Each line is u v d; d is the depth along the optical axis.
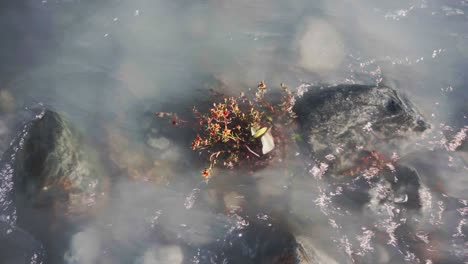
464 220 1.90
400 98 2.08
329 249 1.84
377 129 2.01
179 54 2.25
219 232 1.88
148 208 1.92
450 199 1.93
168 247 1.85
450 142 2.03
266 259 1.80
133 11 2.41
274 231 1.86
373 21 2.38
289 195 1.94
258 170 1.97
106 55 2.26
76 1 2.46
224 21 2.37
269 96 2.12
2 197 1.92
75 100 2.12
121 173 1.96
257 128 1.97
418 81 2.18
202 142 1.96
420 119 2.05
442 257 1.84
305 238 1.85
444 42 2.31
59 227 1.88
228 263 1.83
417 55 2.26
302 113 2.04
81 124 2.05
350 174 1.96
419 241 1.86
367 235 1.87
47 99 2.12
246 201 1.93
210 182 1.96
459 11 2.42
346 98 2.04
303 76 2.18
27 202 1.89
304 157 1.99
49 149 1.91
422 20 2.39
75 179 1.90
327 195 1.94
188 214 1.91
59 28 2.35
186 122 2.05
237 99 2.10
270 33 2.32
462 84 2.18
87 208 1.91
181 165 1.98
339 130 2.00
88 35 2.32
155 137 2.02
